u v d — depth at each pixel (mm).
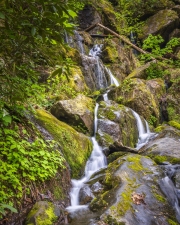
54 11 1966
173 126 7898
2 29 2158
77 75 8000
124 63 11914
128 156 4734
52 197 3625
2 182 3105
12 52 2410
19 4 2020
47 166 3734
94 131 6316
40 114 5035
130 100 8195
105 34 14055
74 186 4328
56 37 2256
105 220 3115
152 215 3338
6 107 3885
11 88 2781
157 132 7484
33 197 3375
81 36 11930
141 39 14812
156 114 8648
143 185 3867
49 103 6234
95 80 9438
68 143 4809
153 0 16156
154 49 13523
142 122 7707
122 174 4086
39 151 3830
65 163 4285
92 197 3943
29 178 3451
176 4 16953
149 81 10109
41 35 2166
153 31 14742
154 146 5879
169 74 10875
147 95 8617
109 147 5762
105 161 5441
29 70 2826
